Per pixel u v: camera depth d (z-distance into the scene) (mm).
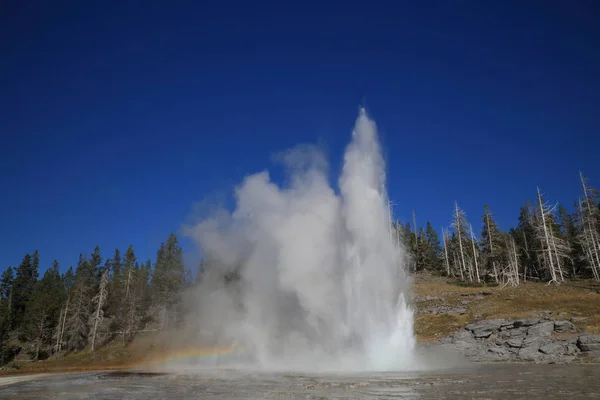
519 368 26141
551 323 38906
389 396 14453
